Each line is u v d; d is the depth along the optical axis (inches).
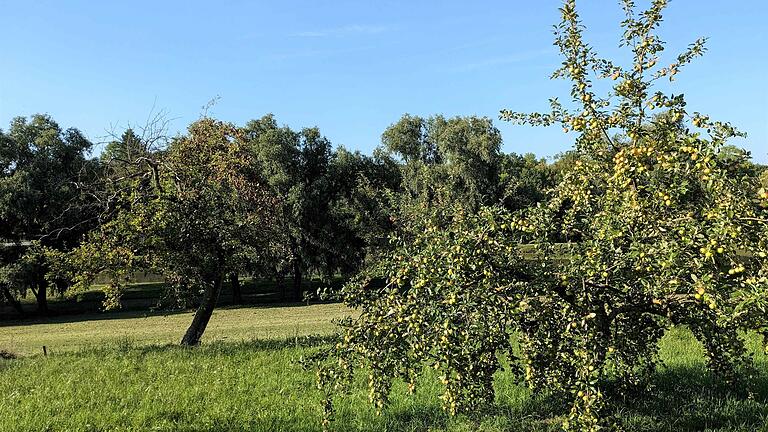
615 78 226.5
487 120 1401.3
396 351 220.7
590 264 208.2
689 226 188.9
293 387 396.8
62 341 960.9
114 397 381.1
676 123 212.1
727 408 309.4
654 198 208.5
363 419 322.0
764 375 363.3
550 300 217.0
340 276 2058.3
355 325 223.9
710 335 247.3
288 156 1627.7
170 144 652.7
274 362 486.0
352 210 1432.1
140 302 1738.4
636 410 310.5
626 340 249.9
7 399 378.3
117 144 636.7
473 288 205.2
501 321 209.0
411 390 225.9
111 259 596.1
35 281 1521.9
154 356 519.2
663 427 290.4
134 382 421.4
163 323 1246.3
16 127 1615.4
